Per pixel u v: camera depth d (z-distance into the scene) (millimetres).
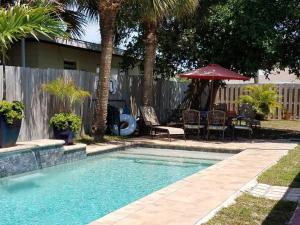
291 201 6301
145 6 12711
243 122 18984
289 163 9531
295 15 14289
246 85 24672
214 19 15266
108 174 9727
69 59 17688
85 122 13984
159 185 8625
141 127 15688
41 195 7684
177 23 17719
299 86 24422
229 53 15805
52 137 12328
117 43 19406
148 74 15539
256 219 5410
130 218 5328
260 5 14391
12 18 8883
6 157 8750
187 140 14320
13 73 10898
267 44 14000
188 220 5285
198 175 8117
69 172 9859
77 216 6383
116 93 15820
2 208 6812
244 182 7492
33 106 11586
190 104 19203
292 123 22172
